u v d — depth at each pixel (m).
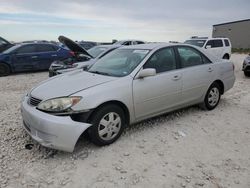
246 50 46.06
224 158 3.60
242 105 6.12
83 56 9.23
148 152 3.72
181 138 4.19
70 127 3.38
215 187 2.97
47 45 12.23
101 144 3.79
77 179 3.08
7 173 3.17
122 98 3.87
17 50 11.45
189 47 5.13
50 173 3.20
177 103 4.79
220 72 5.54
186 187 2.96
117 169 3.29
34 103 3.70
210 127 4.68
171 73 4.57
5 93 7.36
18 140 4.05
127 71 4.20
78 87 3.71
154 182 3.04
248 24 53.59
